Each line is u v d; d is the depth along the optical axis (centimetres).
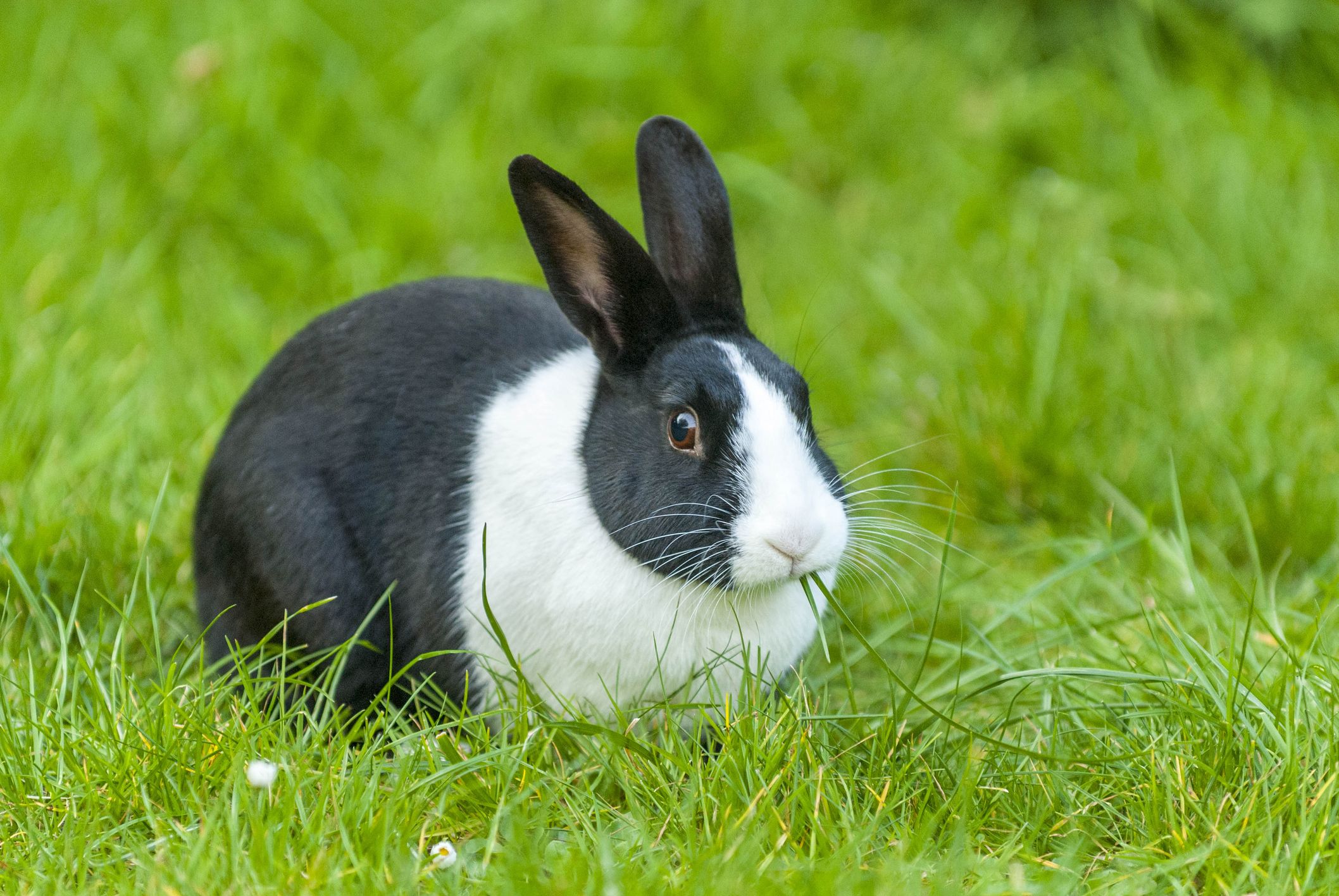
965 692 856
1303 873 663
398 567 840
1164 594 930
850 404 1216
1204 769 728
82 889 639
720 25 1532
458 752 750
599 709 821
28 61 1452
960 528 1112
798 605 833
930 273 1366
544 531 802
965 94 1598
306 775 707
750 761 723
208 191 1388
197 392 1152
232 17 1481
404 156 1438
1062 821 714
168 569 961
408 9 1538
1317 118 1545
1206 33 1625
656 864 650
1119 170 1489
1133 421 1150
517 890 625
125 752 719
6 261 1235
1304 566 1038
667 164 866
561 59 1500
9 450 1016
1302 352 1260
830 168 1523
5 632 861
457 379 859
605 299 809
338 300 1334
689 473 768
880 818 712
